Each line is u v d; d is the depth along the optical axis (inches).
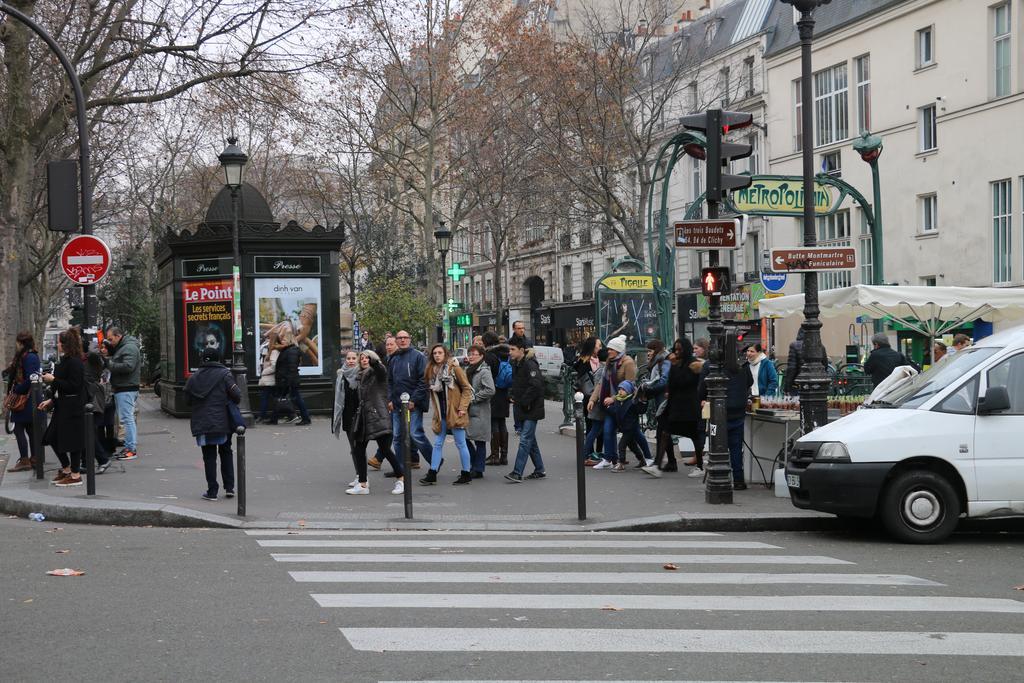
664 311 758.5
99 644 235.6
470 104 1600.6
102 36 957.8
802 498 402.6
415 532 423.8
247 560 348.2
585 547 382.6
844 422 406.6
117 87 957.2
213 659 222.7
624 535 417.4
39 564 338.6
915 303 706.8
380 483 557.0
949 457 385.1
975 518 418.0
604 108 1380.4
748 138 1697.8
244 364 903.7
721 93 1626.5
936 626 254.8
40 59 925.8
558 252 2245.3
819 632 248.1
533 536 412.5
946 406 390.6
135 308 1952.5
